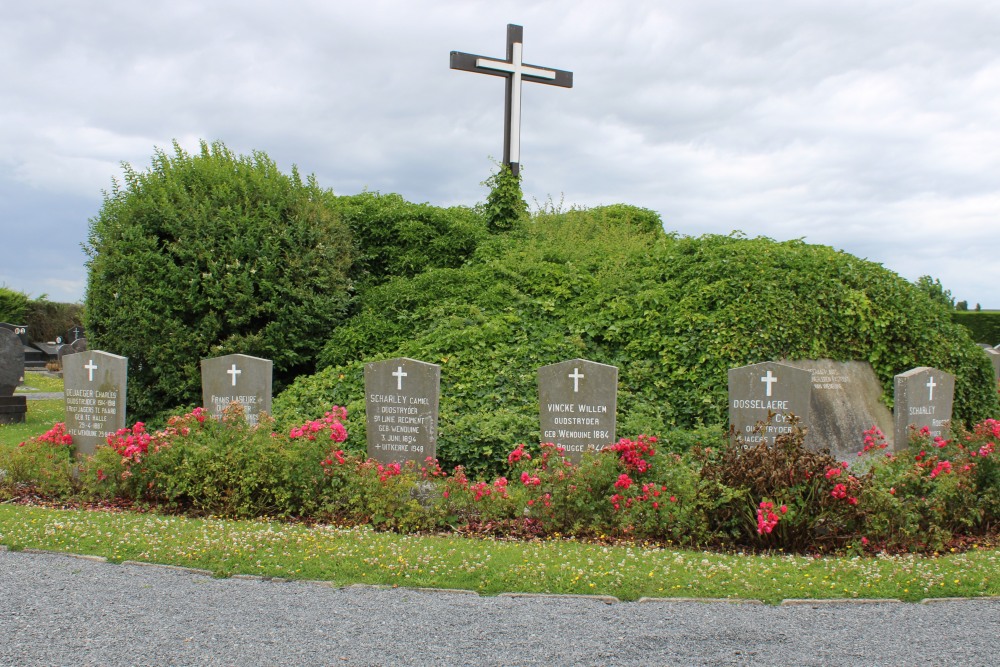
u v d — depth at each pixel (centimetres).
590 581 643
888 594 628
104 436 1127
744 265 1416
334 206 1783
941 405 1206
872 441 977
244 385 1165
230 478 880
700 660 501
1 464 1000
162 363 1442
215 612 576
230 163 1692
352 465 891
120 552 718
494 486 846
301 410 1263
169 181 1584
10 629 542
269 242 1534
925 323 1427
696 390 1264
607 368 1023
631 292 1471
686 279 1457
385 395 1055
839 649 522
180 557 700
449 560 691
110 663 488
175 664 487
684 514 778
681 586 636
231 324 1482
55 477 966
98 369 1131
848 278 1433
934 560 723
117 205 1566
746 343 1290
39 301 4112
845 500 750
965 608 604
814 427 1284
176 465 909
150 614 572
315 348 1552
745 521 774
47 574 664
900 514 762
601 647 519
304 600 604
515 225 1994
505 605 596
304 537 755
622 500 793
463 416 1158
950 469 808
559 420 1038
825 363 1344
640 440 838
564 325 1418
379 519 834
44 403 2095
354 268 1803
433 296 1559
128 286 1459
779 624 566
